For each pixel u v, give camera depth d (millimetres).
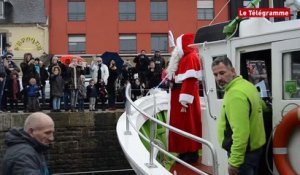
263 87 4863
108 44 36312
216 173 3670
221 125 4301
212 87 5824
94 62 15383
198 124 6582
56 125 13922
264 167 4668
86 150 14172
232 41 5074
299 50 4297
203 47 5855
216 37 5750
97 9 36250
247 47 4898
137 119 6492
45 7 35719
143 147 5453
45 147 3541
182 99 6316
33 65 14109
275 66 4492
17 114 13000
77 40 36219
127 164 14328
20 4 35719
